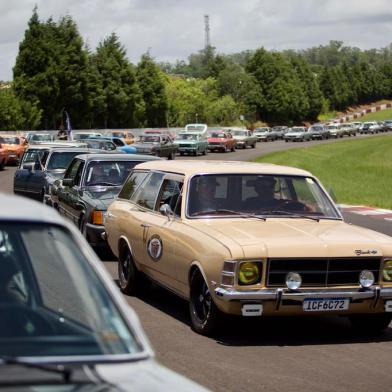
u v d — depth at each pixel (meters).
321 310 18.09
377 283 18.52
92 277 8.27
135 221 22.94
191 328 19.89
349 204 60.16
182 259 19.56
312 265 18.02
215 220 20.16
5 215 8.29
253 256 17.66
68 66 163.50
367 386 15.27
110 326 7.77
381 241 18.92
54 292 9.04
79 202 32.50
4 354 7.27
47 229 8.42
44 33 161.25
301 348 18.27
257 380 15.53
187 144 136.12
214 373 15.98
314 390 14.91
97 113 176.88
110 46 185.75
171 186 21.64
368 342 19.08
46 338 7.67
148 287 23.84
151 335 19.06
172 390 6.89
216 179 20.89
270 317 21.44
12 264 9.35
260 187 21.06
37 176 48.38
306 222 20.45
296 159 121.69
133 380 6.96
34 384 6.66
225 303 17.69
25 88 158.38
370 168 101.25
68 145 53.69
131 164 34.66
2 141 104.00
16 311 8.34
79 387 6.68
